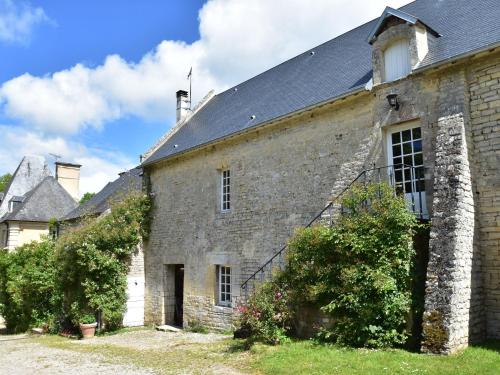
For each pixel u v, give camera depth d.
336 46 13.34
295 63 14.74
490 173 7.66
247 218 12.05
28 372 8.45
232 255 12.36
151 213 16.06
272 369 6.75
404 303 7.24
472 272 7.26
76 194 32.25
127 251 15.55
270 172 11.59
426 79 8.66
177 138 16.92
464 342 6.81
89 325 14.09
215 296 12.91
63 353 10.69
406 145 9.05
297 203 10.76
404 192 8.54
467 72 8.16
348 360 6.62
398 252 7.50
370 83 9.48
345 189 9.24
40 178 32.59
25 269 17.34
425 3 11.62
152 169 16.39
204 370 7.41
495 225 7.51
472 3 9.75
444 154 7.77
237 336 10.46
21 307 17.58
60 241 16.22
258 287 9.98
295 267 8.97
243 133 12.27
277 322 9.01
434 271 7.01
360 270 7.74
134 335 13.31
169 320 14.94
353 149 9.78
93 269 14.43
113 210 15.77
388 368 6.04
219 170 13.47
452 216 7.17
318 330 8.42
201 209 13.78
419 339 7.23
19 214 26.20
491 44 7.53
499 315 7.30
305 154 10.77
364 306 7.50
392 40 9.37
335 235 8.27
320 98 10.63
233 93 17.28
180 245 14.42
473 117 7.98
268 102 13.12
